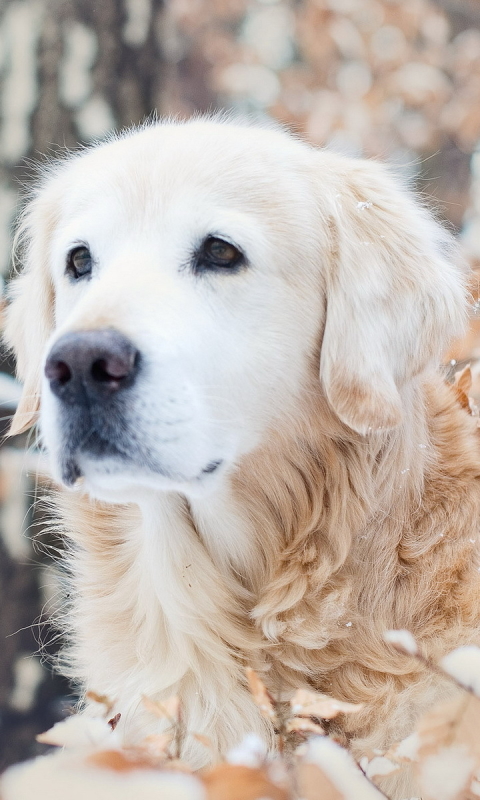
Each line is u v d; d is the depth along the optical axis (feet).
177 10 10.23
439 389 3.67
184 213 3.42
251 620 3.49
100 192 3.51
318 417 3.50
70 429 3.26
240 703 3.42
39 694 4.49
